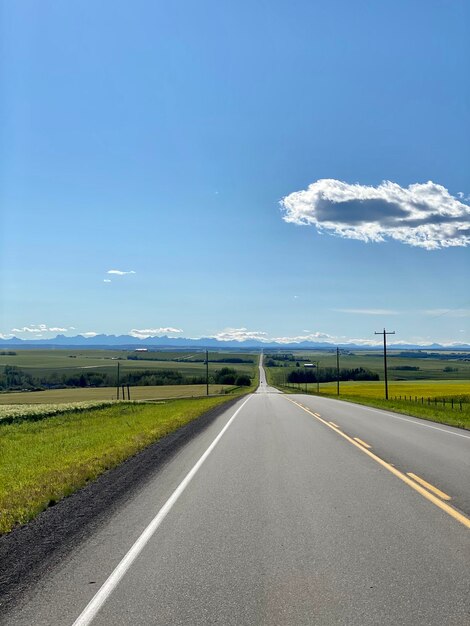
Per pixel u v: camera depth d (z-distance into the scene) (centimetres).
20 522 798
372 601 495
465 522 767
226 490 996
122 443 1719
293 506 867
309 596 507
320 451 1515
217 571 575
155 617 468
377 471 1189
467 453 1474
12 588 533
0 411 3141
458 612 471
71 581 550
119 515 824
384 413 3219
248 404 4391
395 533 713
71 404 4006
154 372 16825
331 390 10469
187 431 2170
